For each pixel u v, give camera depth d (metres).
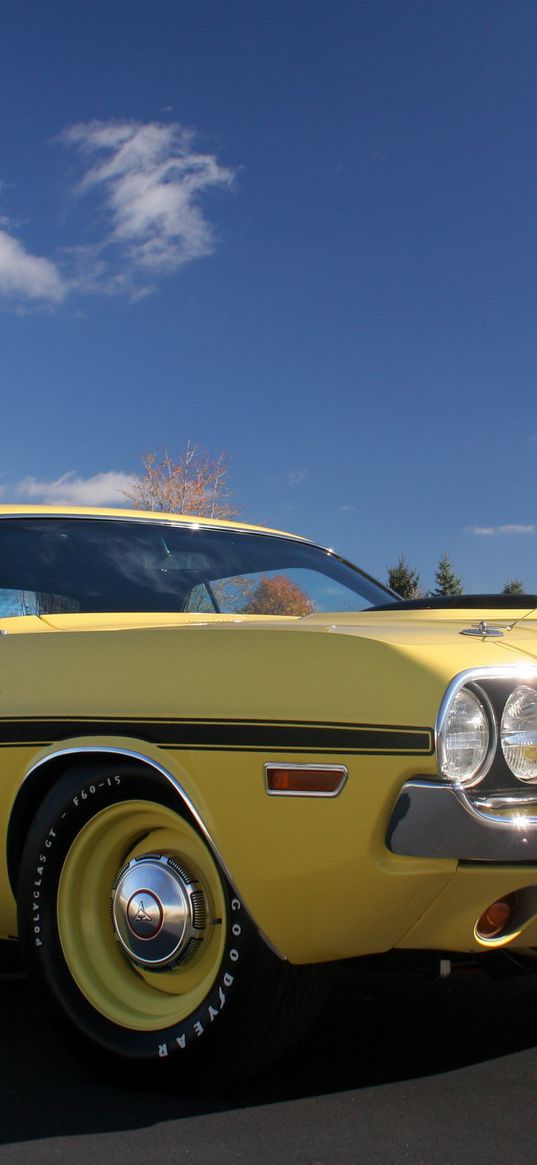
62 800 2.73
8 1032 3.05
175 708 2.57
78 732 2.71
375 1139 2.31
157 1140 2.33
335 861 2.36
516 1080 2.64
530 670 2.46
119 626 3.28
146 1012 2.63
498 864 2.36
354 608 3.96
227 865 2.47
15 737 2.84
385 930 2.40
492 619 3.00
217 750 2.50
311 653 2.49
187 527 3.96
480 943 2.45
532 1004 3.27
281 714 2.44
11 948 3.96
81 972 2.72
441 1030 3.02
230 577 3.79
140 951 2.64
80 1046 2.68
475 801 2.34
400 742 2.32
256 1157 2.24
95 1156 2.25
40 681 2.84
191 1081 2.55
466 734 2.35
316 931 2.42
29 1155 2.26
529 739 2.43
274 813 2.42
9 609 3.30
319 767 2.39
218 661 2.59
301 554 4.16
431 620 2.96
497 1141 2.30
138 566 3.65
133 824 2.71
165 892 2.61
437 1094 2.55
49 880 2.76
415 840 2.31
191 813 2.54
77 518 3.76
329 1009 3.21
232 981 2.46
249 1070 2.54
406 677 2.37
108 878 2.77
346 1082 2.63
